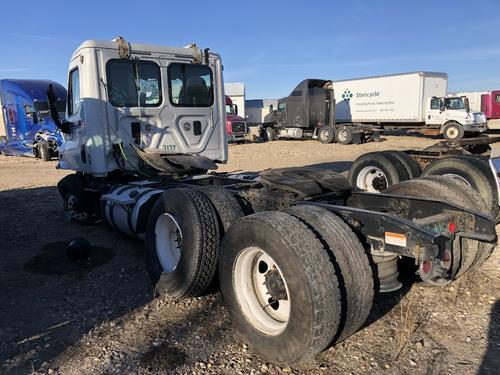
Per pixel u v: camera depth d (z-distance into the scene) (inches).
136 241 245.6
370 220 129.7
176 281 160.1
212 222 157.1
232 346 135.6
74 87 268.8
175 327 148.1
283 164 668.1
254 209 177.8
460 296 165.0
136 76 253.0
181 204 161.8
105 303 168.6
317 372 121.6
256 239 124.1
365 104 1227.9
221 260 138.1
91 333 145.6
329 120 1168.2
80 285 187.0
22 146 765.3
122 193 232.8
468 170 227.5
